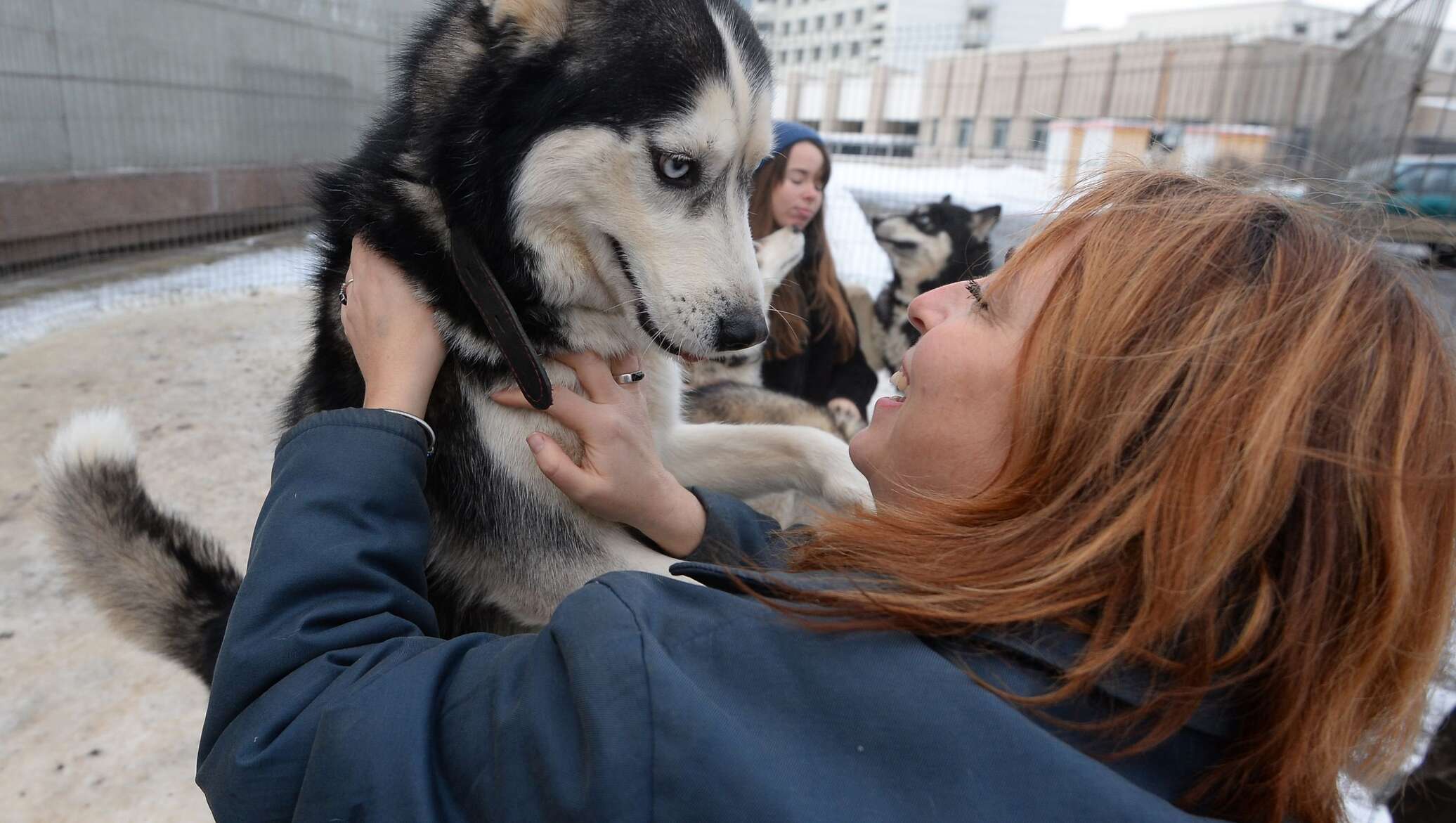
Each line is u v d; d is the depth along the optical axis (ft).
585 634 2.41
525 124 5.32
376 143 5.77
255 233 29.27
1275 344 2.27
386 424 3.63
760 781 2.09
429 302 4.97
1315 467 2.20
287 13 29.58
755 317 5.79
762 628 2.46
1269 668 2.28
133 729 8.40
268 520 3.29
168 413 15.21
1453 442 2.30
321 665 2.89
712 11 5.82
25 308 19.84
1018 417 2.62
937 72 41.45
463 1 5.85
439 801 2.52
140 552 6.41
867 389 11.75
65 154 23.08
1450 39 16.39
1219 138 22.61
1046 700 2.27
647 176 5.54
